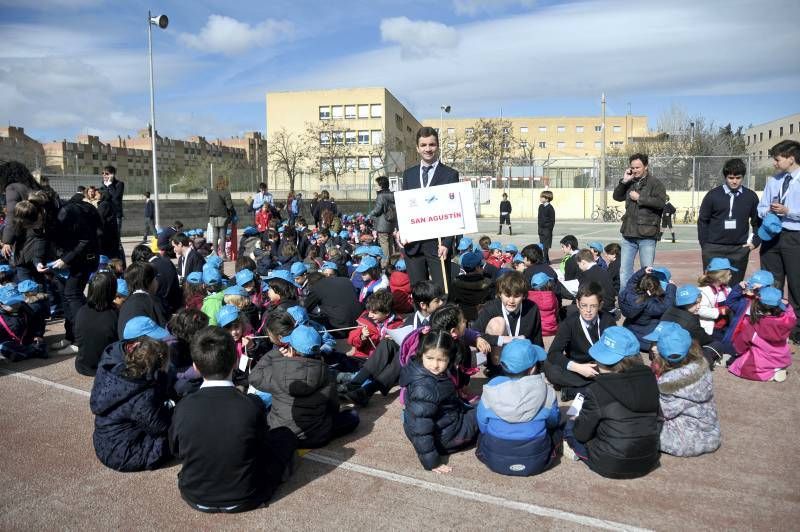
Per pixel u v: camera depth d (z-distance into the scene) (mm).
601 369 3980
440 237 6020
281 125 68438
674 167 38969
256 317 6430
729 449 4293
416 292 5355
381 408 5301
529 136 99062
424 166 6234
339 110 67375
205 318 5062
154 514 3529
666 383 4176
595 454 3906
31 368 6449
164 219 25781
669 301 6492
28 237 7316
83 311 6070
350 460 4230
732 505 3537
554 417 4008
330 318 6824
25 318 6758
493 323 5488
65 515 3527
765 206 6973
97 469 4113
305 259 12383
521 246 21391
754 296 5840
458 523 3391
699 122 60438
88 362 6043
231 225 16703
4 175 8258
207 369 3545
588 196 43812
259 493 3578
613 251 8641
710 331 6391
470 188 5969
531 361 3936
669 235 26609
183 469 3539
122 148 90188
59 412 5176
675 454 4156
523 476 3930
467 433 4270
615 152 71312
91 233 7430
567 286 7738
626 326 6578
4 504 3652
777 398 5277
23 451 4398
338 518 3463
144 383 3994
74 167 33250
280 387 4289
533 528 3330
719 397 5328
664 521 3375
